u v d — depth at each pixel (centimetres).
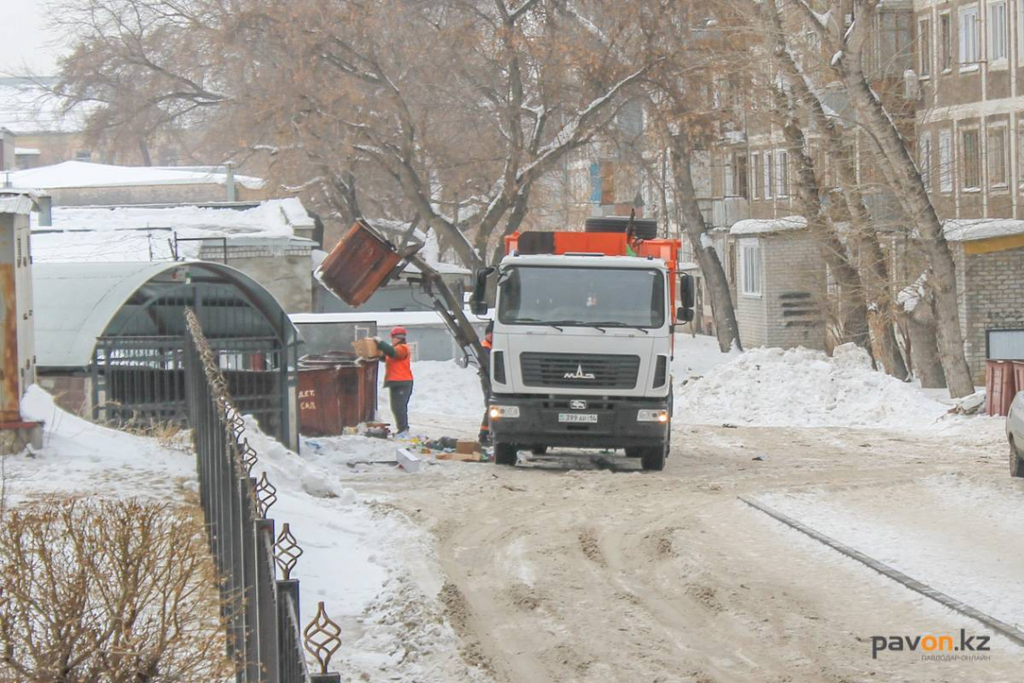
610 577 1892
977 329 6347
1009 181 6631
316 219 9544
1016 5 6481
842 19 4847
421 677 1380
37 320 3153
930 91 7244
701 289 10450
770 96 6150
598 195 10081
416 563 1917
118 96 9388
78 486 2038
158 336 3209
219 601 1191
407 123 7400
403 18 7362
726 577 1856
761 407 4962
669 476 3050
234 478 1192
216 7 7931
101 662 996
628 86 7356
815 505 2500
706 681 1378
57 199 11225
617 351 3244
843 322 6656
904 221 5459
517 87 7375
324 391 4134
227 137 9369
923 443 3788
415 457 3147
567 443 3247
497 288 3312
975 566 1897
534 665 1447
